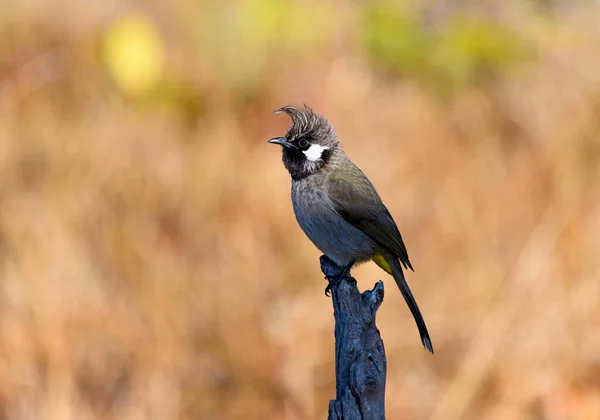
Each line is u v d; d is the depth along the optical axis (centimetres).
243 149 1453
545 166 1390
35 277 1128
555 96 1546
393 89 1725
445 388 1092
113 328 1101
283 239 1277
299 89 1656
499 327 1124
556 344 1105
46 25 1722
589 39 1711
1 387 1030
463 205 1327
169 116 1588
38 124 1452
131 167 1360
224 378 1085
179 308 1134
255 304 1165
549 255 1198
